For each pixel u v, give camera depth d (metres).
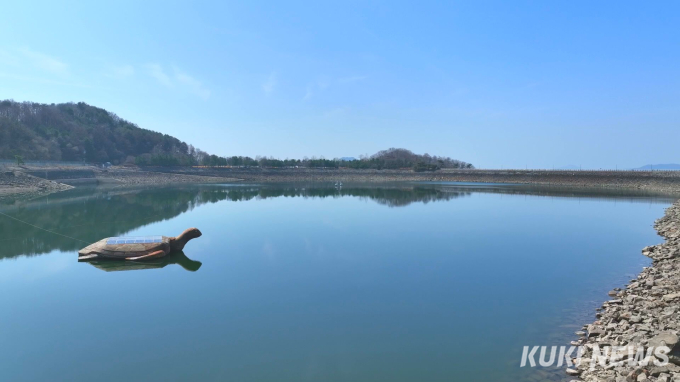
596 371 13.47
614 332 16.11
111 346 17.05
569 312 19.98
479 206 71.94
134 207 71.00
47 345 17.25
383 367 14.95
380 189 121.19
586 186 125.19
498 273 27.78
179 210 66.81
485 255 33.38
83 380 14.42
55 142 157.75
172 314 20.61
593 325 17.39
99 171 145.12
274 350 16.45
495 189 117.56
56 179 122.19
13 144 134.62
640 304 18.61
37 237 43.44
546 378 13.65
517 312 20.23
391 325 18.88
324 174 184.25
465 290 24.06
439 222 52.56
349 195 98.44
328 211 65.31
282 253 34.38
